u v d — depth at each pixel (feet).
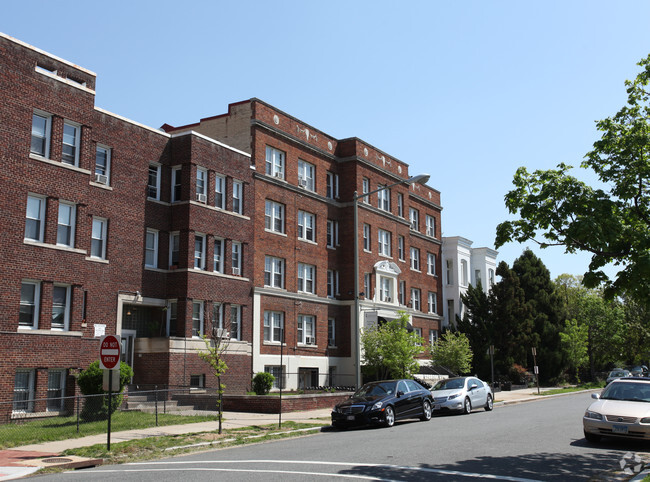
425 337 157.69
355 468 39.09
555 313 172.55
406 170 154.71
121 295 86.28
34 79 76.95
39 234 76.54
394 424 70.28
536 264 180.24
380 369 117.60
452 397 84.02
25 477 40.04
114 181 87.20
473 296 161.38
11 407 69.31
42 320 74.43
